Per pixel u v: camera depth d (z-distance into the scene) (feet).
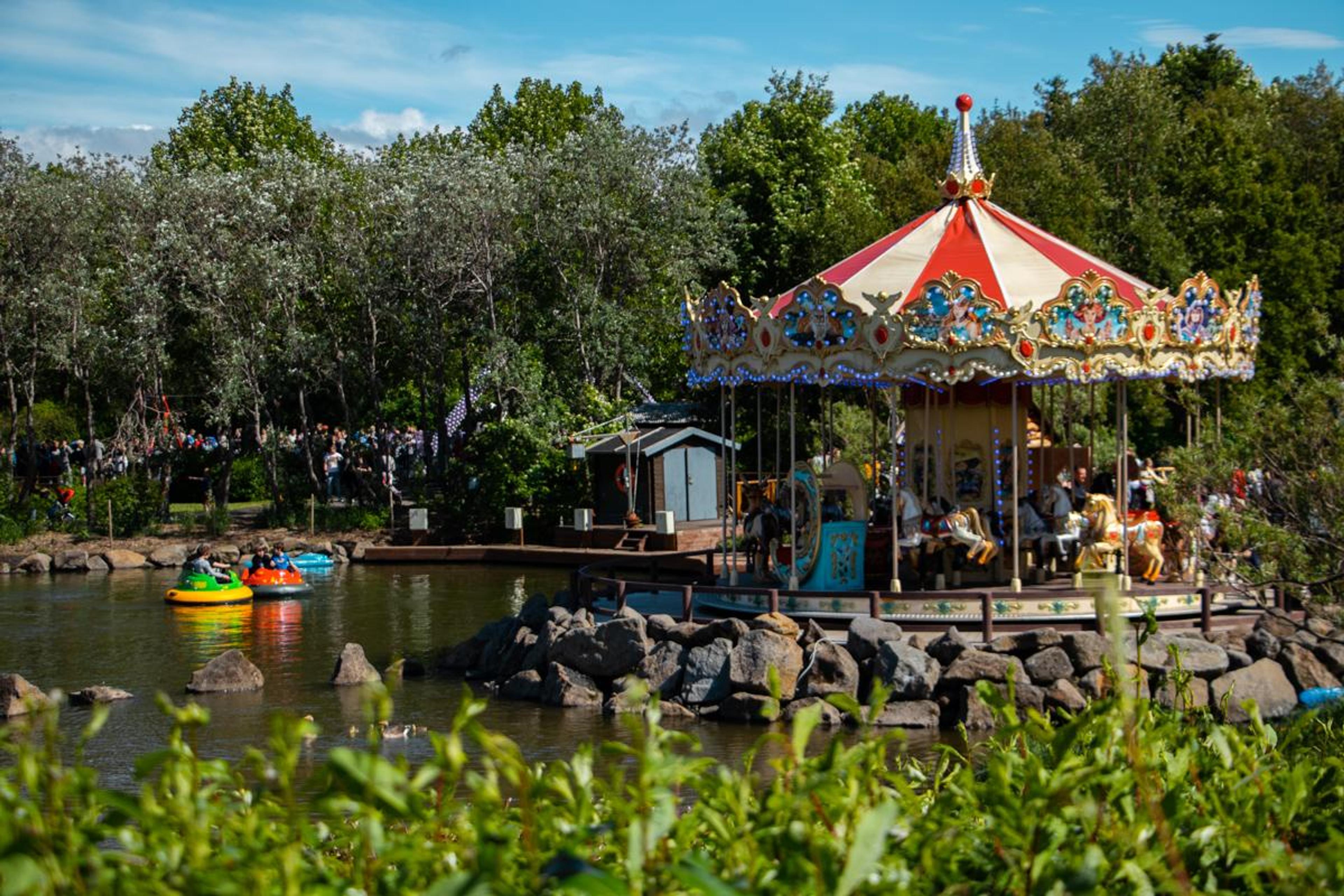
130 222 183.52
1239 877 22.43
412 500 185.88
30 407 181.16
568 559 152.97
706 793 22.34
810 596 81.00
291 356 181.16
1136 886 20.89
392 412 237.25
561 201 189.57
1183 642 71.82
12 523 169.58
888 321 79.05
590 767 21.59
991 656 71.67
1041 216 170.40
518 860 19.90
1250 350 85.97
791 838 19.34
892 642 73.51
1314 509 51.11
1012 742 25.11
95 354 178.81
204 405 195.21
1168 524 87.10
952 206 91.09
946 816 22.54
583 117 215.31
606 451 156.97
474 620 114.01
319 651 98.94
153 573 153.99
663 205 190.19
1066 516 84.07
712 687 75.46
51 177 185.06
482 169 187.52
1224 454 53.11
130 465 190.39
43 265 179.22
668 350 200.54
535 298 194.29
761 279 201.87
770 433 175.32
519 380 177.47
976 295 77.97
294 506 184.34
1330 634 63.62
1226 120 197.36
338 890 18.79
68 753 66.23
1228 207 176.04
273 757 63.41
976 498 88.12
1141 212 169.58
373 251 187.73
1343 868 20.95
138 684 86.84
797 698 73.77
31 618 117.50
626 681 73.31
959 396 88.17
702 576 102.37
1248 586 52.44
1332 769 28.99
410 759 64.49
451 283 188.75
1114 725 23.57
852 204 182.09
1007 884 20.79
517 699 81.10
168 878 18.51
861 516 86.99
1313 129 231.71
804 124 207.72
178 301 185.06
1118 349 79.41
